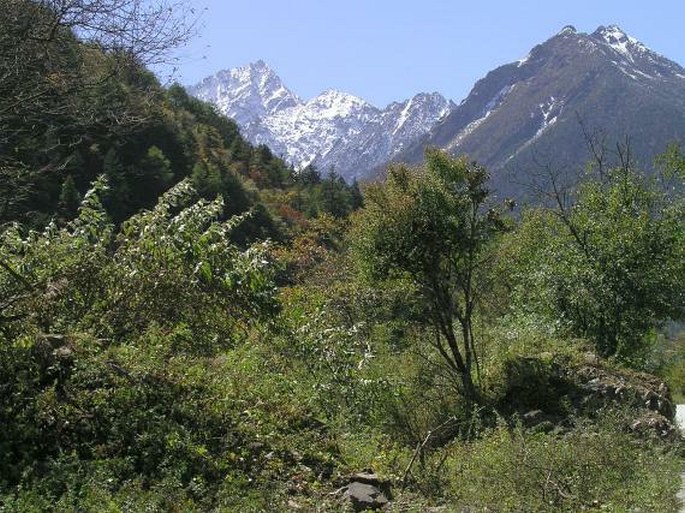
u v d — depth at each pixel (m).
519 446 10.07
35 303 10.03
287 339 12.05
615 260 22.08
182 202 12.30
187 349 11.57
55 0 9.41
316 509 7.89
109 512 6.73
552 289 22.11
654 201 23.58
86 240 11.50
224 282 10.99
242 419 9.47
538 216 24.94
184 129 81.25
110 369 9.22
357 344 13.12
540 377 15.34
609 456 9.95
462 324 16.75
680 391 36.59
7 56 9.23
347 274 26.00
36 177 11.13
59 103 10.07
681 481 9.89
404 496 8.98
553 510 8.48
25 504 6.63
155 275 11.10
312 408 10.99
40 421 8.15
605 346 21.30
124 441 8.27
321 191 95.25
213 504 7.63
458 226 16.67
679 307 22.97
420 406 15.16
